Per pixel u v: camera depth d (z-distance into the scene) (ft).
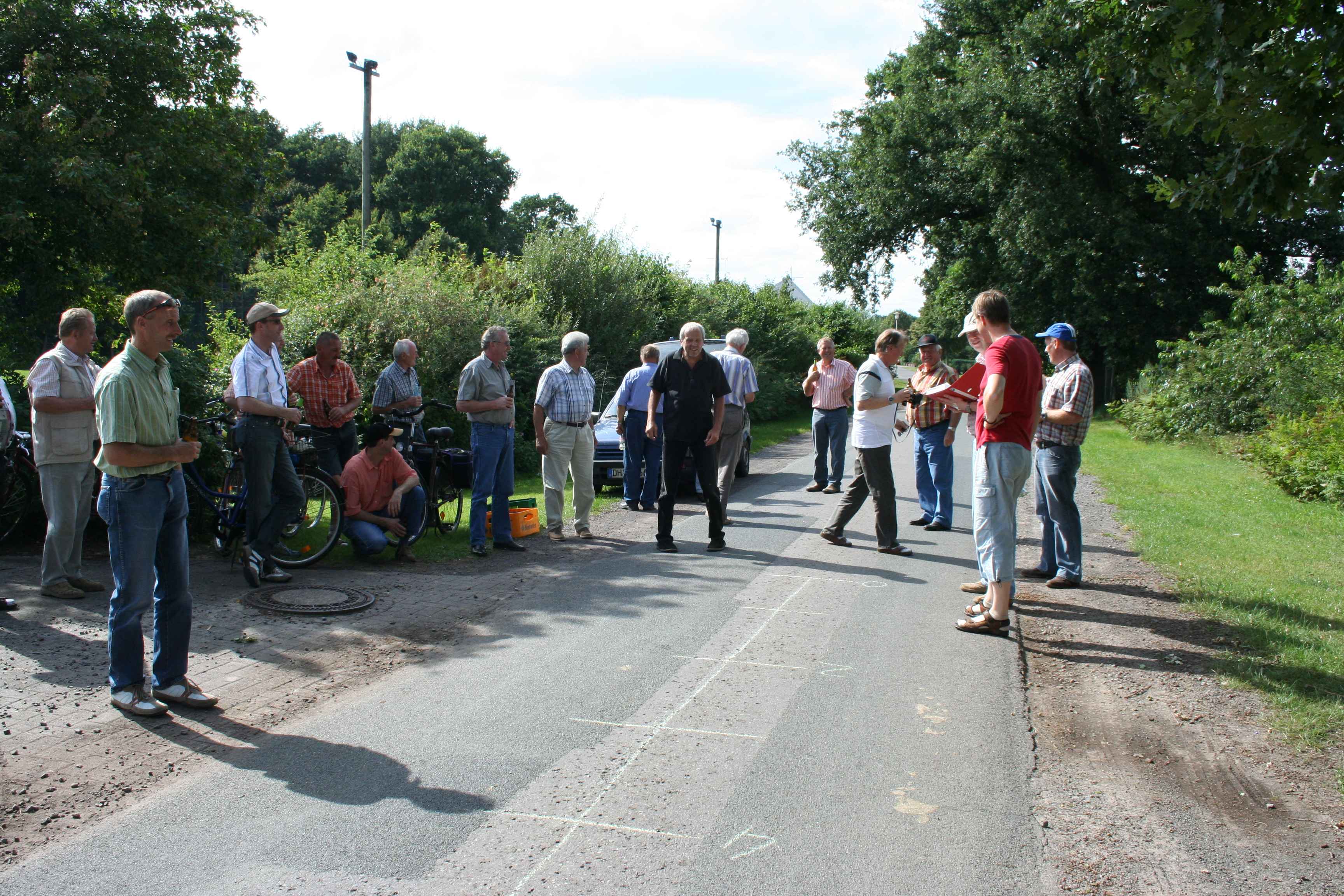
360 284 47.24
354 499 24.41
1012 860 10.37
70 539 19.53
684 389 26.08
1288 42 14.88
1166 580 23.47
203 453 25.31
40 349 48.73
